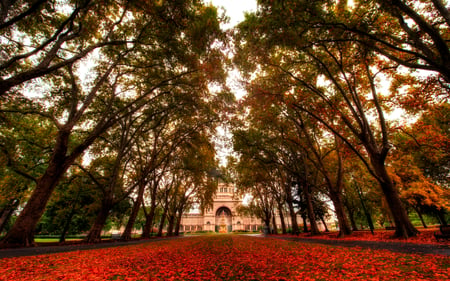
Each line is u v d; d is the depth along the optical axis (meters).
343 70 14.62
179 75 15.34
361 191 30.02
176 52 13.27
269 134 22.53
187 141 23.84
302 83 14.97
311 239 17.28
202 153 26.73
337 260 6.48
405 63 8.35
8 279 4.61
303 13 8.72
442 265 5.01
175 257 7.89
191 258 7.60
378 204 29.45
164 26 11.31
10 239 10.93
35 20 11.83
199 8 11.12
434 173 23.72
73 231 36.78
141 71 16.73
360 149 19.02
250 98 15.91
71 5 10.57
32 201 11.70
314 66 14.98
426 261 5.54
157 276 4.82
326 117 18.16
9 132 19.12
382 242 11.25
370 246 9.64
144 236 27.00
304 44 10.15
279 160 24.95
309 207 23.47
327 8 9.45
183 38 13.03
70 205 27.61
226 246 12.76
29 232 11.48
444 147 16.36
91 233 17.00
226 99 17.48
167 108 18.89
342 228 17.80
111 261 7.03
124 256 8.25
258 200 46.00
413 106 15.16
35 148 19.92
